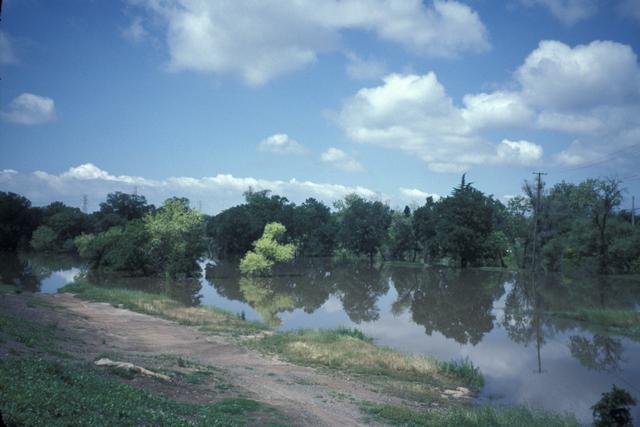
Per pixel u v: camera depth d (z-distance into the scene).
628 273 77.19
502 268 97.31
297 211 137.00
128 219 140.12
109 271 74.56
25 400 10.05
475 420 16.45
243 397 17.03
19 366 12.91
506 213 108.50
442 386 22.69
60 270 83.25
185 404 14.54
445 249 99.06
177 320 35.66
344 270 95.69
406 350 30.78
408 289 65.56
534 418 17.36
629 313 39.16
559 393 22.33
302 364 24.64
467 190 101.25
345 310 48.03
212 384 18.30
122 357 20.59
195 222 73.00
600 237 77.44
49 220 124.88
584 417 18.81
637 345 32.28
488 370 26.36
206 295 57.66
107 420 10.52
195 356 24.70
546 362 28.23
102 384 13.62
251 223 121.81
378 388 21.14
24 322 23.19
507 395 21.91
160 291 58.06
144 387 15.78
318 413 16.31
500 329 38.50
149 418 11.54
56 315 31.34
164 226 70.38
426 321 42.06
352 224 120.62
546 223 85.00
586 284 66.00
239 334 31.81
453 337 35.44
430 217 110.62
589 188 99.62
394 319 43.03
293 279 77.69
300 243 136.75
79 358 18.42
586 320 40.59
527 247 90.69
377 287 67.81
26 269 82.88
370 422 16.05
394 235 122.88
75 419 10.01
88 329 28.34
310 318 43.09
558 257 82.31
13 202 123.38
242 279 76.56
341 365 24.67
